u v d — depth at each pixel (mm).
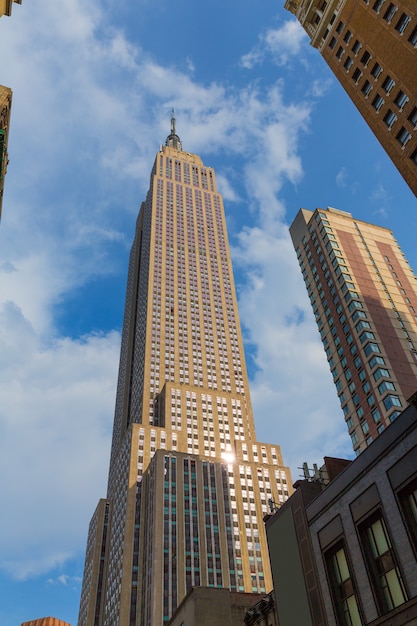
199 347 192500
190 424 163250
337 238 119188
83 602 149125
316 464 40750
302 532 35812
